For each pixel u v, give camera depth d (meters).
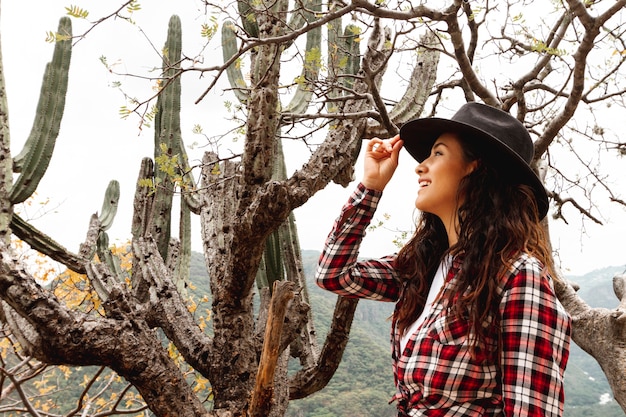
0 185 4.74
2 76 4.87
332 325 5.05
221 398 3.93
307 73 4.31
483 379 1.31
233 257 3.72
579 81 3.79
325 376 5.21
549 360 1.23
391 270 1.82
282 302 1.72
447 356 1.32
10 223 4.88
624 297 4.76
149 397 3.29
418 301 1.60
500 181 1.48
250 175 3.56
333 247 1.80
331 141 4.16
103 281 4.92
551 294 1.29
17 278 3.01
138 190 5.13
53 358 3.08
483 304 1.31
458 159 1.53
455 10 3.50
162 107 4.97
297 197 3.45
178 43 4.89
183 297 5.25
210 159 4.94
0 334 6.67
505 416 1.24
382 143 1.82
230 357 3.96
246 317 4.02
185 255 5.41
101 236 5.89
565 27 4.26
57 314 3.04
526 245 1.37
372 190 1.81
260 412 1.81
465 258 1.38
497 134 1.51
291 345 5.44
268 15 3.42
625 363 4.29
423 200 1.56
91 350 3.09
